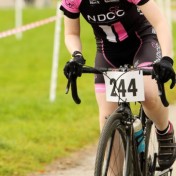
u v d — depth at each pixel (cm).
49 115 1969
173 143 1038
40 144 1606
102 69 900
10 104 2197
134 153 939
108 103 987
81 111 2022
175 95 1365
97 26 968
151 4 911
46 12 5600
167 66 835
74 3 945
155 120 987
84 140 1664
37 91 2642
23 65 3484
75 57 908
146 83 941
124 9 934
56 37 2197
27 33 4606
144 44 973
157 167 1050
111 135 879
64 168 1400
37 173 1357
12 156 1460
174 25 4500
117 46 981
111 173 909
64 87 2666
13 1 7831
